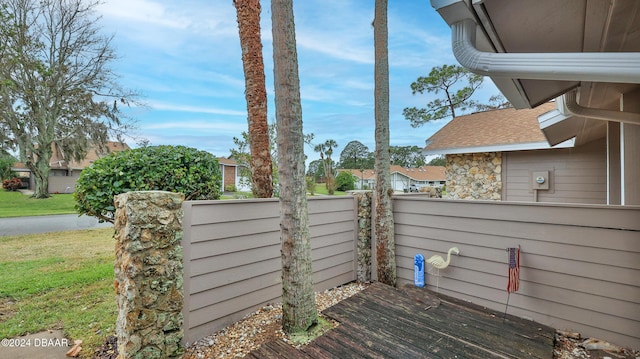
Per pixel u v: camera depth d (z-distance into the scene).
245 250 3.02
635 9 1.93
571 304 2.79
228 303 2.86
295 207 2.69
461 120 9.86
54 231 8.41
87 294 3.70
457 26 2.04
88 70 14.51
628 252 2.55
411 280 3.95
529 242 3.03
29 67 13.49
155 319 2.27
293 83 2.66
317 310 3.14
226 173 24.08
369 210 4.34
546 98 3.47
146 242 2.25
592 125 5.17
